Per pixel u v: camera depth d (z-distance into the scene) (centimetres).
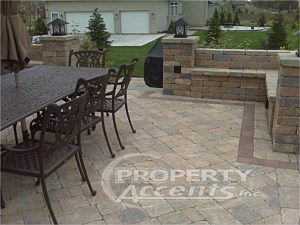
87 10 2009
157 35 1909
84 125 299
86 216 234
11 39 267
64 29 616
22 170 221
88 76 361
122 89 362
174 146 352
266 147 347
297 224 224
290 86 314
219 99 539
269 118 399
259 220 229
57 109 209
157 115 455
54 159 238
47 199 223
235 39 1360
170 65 547
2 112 235
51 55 606
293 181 279
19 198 256
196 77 539
